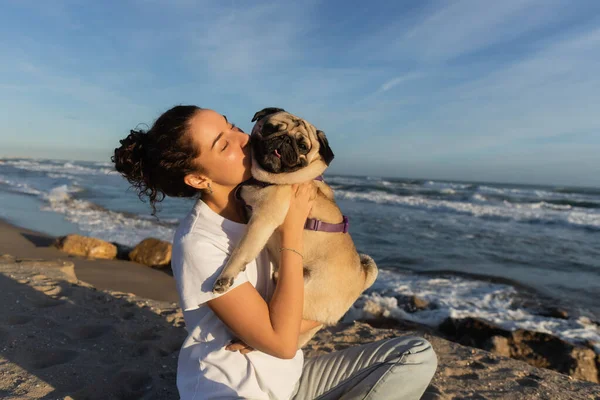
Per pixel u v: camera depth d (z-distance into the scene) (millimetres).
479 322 2375
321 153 1109
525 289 3324
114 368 1327
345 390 943
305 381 957
